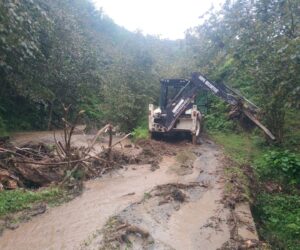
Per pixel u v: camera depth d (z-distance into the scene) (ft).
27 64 53.16
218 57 72.18
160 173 31.27
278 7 34.47
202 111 61.93
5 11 35.27
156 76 66.49
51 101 60.70
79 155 30.27
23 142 42.32
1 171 28.19
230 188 27.53
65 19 67.41
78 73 65.31
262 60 38.55
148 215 21.47
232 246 18.30
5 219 20.11
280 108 41.57
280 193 32.83
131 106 53.72
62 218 20.58
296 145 43.21
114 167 32.55
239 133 52.21
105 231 18.78
